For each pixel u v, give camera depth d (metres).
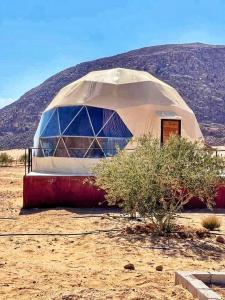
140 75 22.17
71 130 19.84
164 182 10.70
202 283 6.27
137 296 6.01
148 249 9.50
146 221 12.57
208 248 9.83
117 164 11.22
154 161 10.86
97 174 11.82
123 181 10.78
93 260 8.55
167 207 11.53
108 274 7.48
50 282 6.85
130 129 20.31
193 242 10.25
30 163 18.69
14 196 18.80
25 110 184.38
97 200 15.70
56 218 13.39
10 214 14.25
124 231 11.20
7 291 6.32
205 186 11.08
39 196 15.62
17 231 11.39
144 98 21.02
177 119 20.95
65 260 8.52
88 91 21.05
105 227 11.93
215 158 11.30
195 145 11.51
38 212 14.66
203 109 158.50
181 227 11.88
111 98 20.75
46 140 20.61
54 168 18.58
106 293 6.12
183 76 178.38
